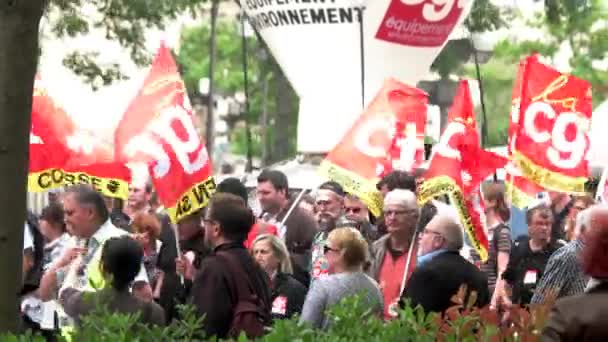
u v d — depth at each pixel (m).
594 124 23.00
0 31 7.71
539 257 12.83
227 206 9.30
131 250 8.69
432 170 12.52
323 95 19.14
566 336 6.71
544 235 12.77
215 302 9.03
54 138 12.28
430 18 18.72
